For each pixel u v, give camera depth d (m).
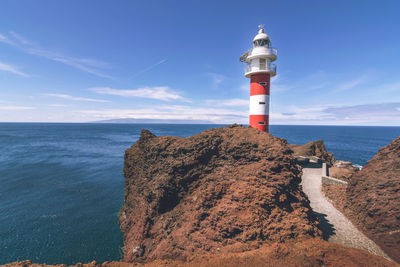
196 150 18.30
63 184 38.88
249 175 15.09
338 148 93.00
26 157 63.84
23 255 19.38
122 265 11.53
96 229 23.64
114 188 36.97
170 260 12.14
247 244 11.35
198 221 13.79
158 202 17.98
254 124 30.80
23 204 30.02
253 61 30.25
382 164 18.03
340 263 9.12
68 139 122.44
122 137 143.25
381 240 13.41
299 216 12.74
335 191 21.28
